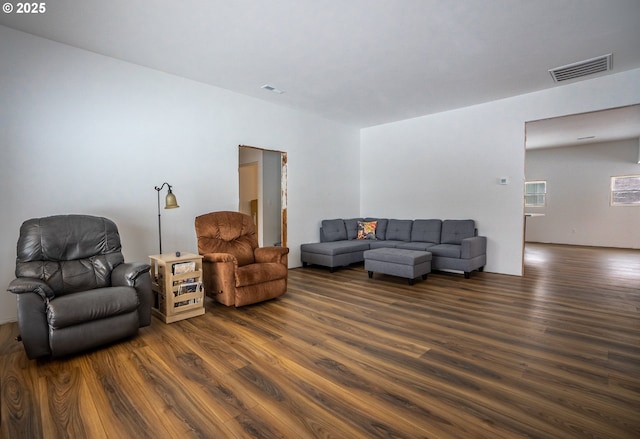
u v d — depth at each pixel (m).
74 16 2.65
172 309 2.97
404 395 1.81
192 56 3.41
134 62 3.56
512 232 4.83
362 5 2.50
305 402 1.75
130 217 3.59
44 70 3.03
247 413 1.66
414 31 2.90
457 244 5.05
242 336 2.64
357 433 1.51
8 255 2.89
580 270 5.17
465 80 4.08
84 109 3.26
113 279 2.76
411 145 5.92
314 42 3.11
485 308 3.30
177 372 2.07
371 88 4.37
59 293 2.57
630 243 7.67
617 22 2.75
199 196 4.18
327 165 6.01
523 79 4.05
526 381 1.94
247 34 2.95
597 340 2.51
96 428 1.55
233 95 4.51
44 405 1.73
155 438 1.49
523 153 4.68
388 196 6.30
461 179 5.30
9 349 2.42
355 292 3.93
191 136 4.08
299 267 5.49
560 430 1.52
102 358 2.26
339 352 2.34
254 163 6.70
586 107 4.12
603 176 7.95
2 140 2.84
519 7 2.53
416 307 3.35
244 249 3.86
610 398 1.77
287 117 5.26
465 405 1.72
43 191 3.04
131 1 2.44
